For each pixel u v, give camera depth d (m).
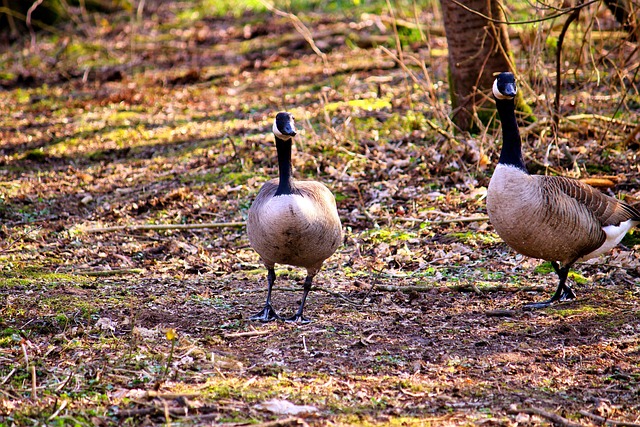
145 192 15.96
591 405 7.39
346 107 20.19
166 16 36.91
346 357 8.51
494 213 9.60
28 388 7.59
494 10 16.14
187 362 8.25
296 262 9.55
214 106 22.88
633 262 11.38
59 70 29.44
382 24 27.61
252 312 10.10
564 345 8.81
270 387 7.67
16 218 14.51
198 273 11.91
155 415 7.00
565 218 9.42
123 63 29.89
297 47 29.03
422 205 14.33
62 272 11.68
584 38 15.65
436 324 9.58
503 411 7.19
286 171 9.18
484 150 15.56
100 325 9.30
